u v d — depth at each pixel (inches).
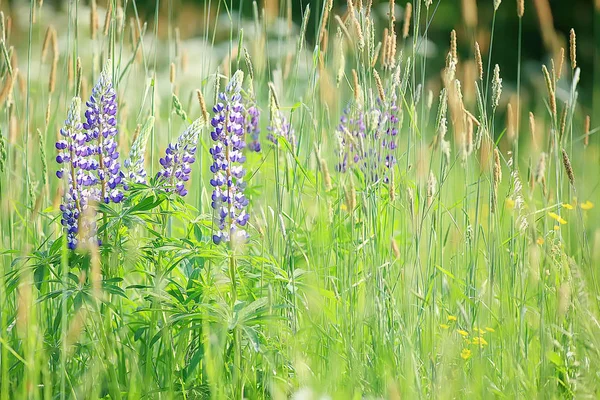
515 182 238.5
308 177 242.4
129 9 435.2
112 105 234.7
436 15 648.4
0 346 233.9
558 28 657.6
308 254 242.7
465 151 239.5
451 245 244.1
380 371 233.8
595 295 238.7
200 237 235.5
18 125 252.1
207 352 227.9
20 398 229.1
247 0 535.5
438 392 230.8
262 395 233.8
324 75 245.3
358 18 244.5
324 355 237.3
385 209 243.9
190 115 250.1
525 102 478.0
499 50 651.5
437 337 237.5
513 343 237.0
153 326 233.6
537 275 235.3
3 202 242.7
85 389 232.1
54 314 239.5
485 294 240.7
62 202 239.9
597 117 347.3
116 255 233.5
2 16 243.3
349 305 239.1
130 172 235.6
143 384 232.7
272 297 234.8
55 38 246.1
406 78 241.3
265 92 261.6
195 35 517.0
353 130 248.7
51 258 232.8
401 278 238.2
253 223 244.2
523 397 232.7
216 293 233.5
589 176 280.2
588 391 231.6
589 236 259.8
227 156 233.9
